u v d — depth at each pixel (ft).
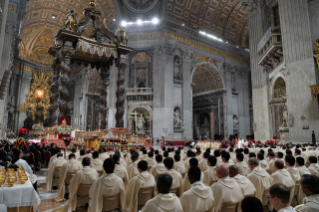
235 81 111.86
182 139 89.71
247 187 11.40
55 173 20.90
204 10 98.27
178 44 93.81
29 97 108.88
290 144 36.01
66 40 43.52
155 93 89.15
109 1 89.61
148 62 92.12
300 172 14.57
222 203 9.96
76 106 115.75
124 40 50.62
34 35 105.40
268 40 50.11
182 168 17.95
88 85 108.06
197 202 8.88
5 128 74.54
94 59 51.98
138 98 90.27
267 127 55.67
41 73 114.73
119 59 50.26
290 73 43.52
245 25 111.65
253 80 61.31
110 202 11.54
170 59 90.84
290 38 43.96
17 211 10.72
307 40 41.88
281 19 45.96
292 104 42.83
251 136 107.24
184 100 92.73
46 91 113.60
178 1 90.48
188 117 92.53
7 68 58.44
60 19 98.43
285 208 6.58
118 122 50.65
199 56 101.86
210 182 14.40
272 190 6.77
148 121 91.30
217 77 108.58
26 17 90.74
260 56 56.70
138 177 12.41
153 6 91.35
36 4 87.10
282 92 52.31
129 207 12.12
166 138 85.25
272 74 53.78
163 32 90.38
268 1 58.18
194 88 123.54
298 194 14.73
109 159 11.85
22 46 105.19
